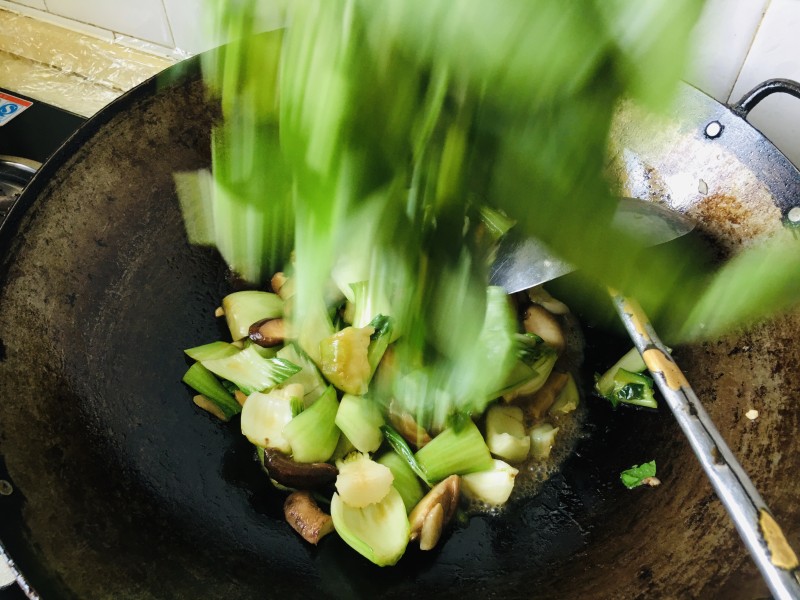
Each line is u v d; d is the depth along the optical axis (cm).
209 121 36
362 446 32
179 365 35
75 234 32
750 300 31
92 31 53
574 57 20
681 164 34
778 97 37
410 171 25
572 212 25
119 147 34
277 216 34
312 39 23
